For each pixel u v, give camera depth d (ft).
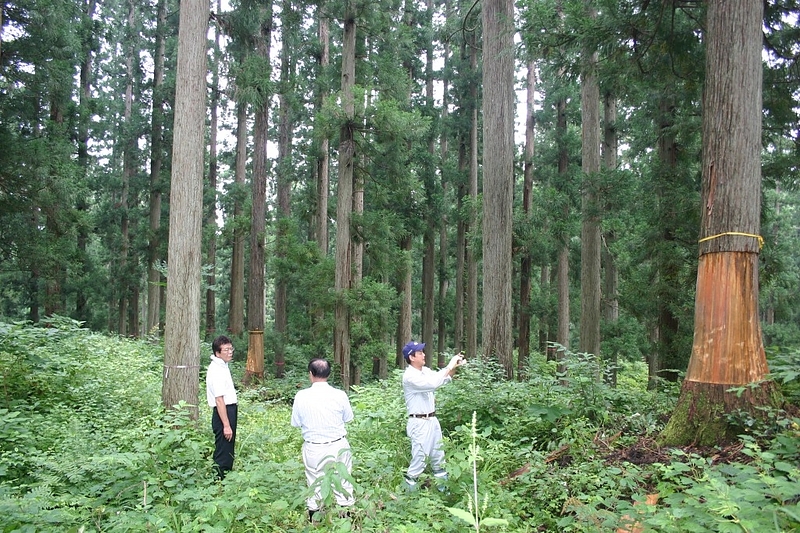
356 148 50.93
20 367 25.95
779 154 32.86
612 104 54.70
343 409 15.60
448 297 91.40
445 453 16.52
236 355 67.00
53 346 31.32
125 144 90.58
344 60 50.72
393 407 24.39
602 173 42.06
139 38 89.66
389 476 16.89
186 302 24.53
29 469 17.24
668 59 26.00
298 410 15.48
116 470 16.40
